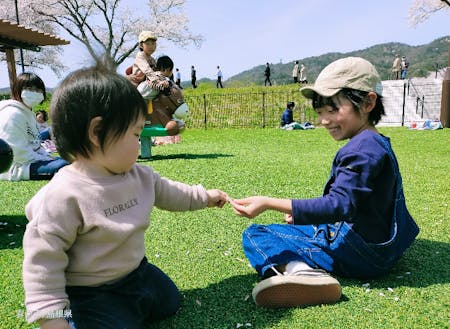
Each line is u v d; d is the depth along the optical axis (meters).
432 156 6.49
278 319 1.54
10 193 3.74
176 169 4.65
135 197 1.42
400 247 1.81
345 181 1.65
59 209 1.24
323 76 1.78
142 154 5.80
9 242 2.48
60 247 1.24
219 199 1.82
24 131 4.32
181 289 1.81
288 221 2.00
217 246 2.33
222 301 1.69
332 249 1.80
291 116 13.09
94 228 1.29
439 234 2.46
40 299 1.20
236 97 17.00
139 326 1.37
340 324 1.50
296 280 1.57
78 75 1.29
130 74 5.70
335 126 1.80
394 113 16.41
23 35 6.83
